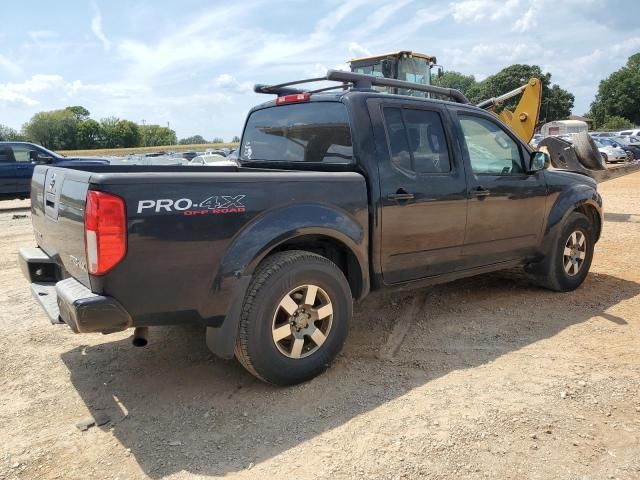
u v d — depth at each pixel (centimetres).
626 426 290
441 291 544
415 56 1184
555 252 518
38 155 1452
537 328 438
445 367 366
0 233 964
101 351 405
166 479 252
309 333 341
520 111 1133
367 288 379
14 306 509
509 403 313
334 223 346
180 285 293
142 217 277
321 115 403
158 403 325
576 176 549
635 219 1033
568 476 249
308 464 261
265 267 322
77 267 300
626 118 8756
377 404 316
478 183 439
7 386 349
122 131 9850
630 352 386
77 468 262
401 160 393
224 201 303
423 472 252
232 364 378
